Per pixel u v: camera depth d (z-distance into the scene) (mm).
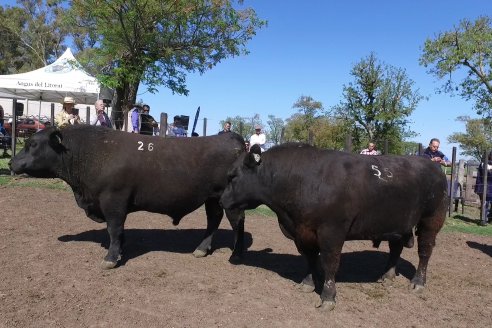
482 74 31094
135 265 5988
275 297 5191
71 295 4840
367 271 6527
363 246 7992
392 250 6020
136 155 5930
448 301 5480
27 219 7930
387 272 6020
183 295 5055
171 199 6145
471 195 16344
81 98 22891
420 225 5738
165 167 6016
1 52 58281
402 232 5363
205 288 5316
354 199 4871
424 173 5441
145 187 6000
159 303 4793
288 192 5020
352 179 4891
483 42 30734
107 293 4965
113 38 16562
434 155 10656
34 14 55219
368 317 4812
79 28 19156
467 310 5203
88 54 18188
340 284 5875
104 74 17281
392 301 5355
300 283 5598
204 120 12898
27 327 4078
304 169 4949
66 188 10898
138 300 4836
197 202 6320
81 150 5918
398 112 41375
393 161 5348
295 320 4598
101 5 15648
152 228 8133
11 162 5988
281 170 5047
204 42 17703
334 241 4863
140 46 16781
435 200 5559
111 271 5691
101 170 5824
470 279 6469
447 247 8602
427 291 5812
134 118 12047
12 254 6051
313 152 5094
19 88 19984
